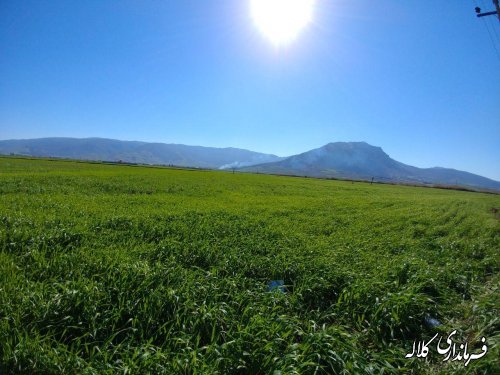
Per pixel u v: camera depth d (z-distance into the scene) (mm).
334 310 7617
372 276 9305
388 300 7383
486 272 11219
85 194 23469
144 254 9781
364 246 13406
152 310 6367
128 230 12391
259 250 11273
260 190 40312
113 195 24078
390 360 5777
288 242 12859
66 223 12344
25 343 5035
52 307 6027
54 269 7797
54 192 22969
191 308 6500
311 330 6477
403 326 7008
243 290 7828
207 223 15031
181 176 55750
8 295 6199
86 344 5398
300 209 23984
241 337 5645
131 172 55281
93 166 68625
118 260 8633
